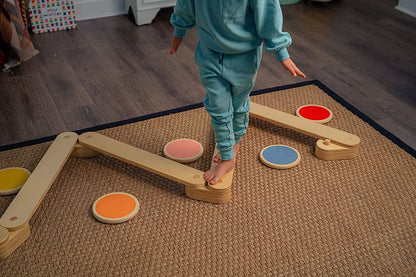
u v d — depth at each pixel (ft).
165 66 7.95
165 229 4.86
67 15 9.04
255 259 4.55
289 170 5.65
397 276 4.39
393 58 8.31
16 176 5.38
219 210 5.08
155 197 5.25
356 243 4.72
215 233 4.82
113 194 5.19
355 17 9.84
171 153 5.78
